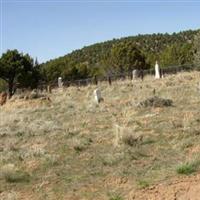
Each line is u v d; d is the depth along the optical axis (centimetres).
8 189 1132
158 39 13100
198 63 4131
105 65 5806
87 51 12900
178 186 973
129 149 1377
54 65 6141
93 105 2481
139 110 2048
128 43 5772
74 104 2706
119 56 5656
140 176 1107
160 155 1286
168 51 5641
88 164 1280
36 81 4794
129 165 1220
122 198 968
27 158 1394
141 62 5644
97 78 4353
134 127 1641
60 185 1120
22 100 2955
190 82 2983
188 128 1534
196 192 915
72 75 6028
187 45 5538
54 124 1959
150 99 2133
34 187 1127
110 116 2030
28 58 4847
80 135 1661
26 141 1678
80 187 1088
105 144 1495
